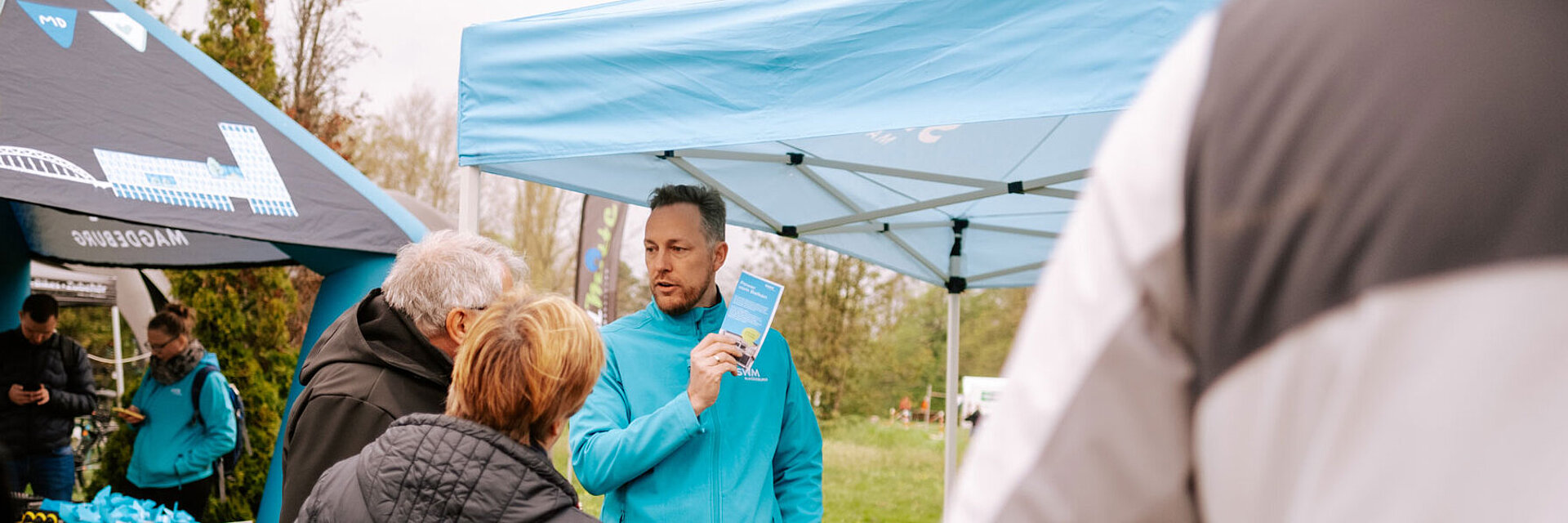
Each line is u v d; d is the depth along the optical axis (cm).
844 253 455
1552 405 29
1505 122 31
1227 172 36
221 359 893
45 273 764
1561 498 29
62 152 307
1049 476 40
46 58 323
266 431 881
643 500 222
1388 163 33
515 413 139
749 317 230
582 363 145
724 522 223
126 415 523
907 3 211
